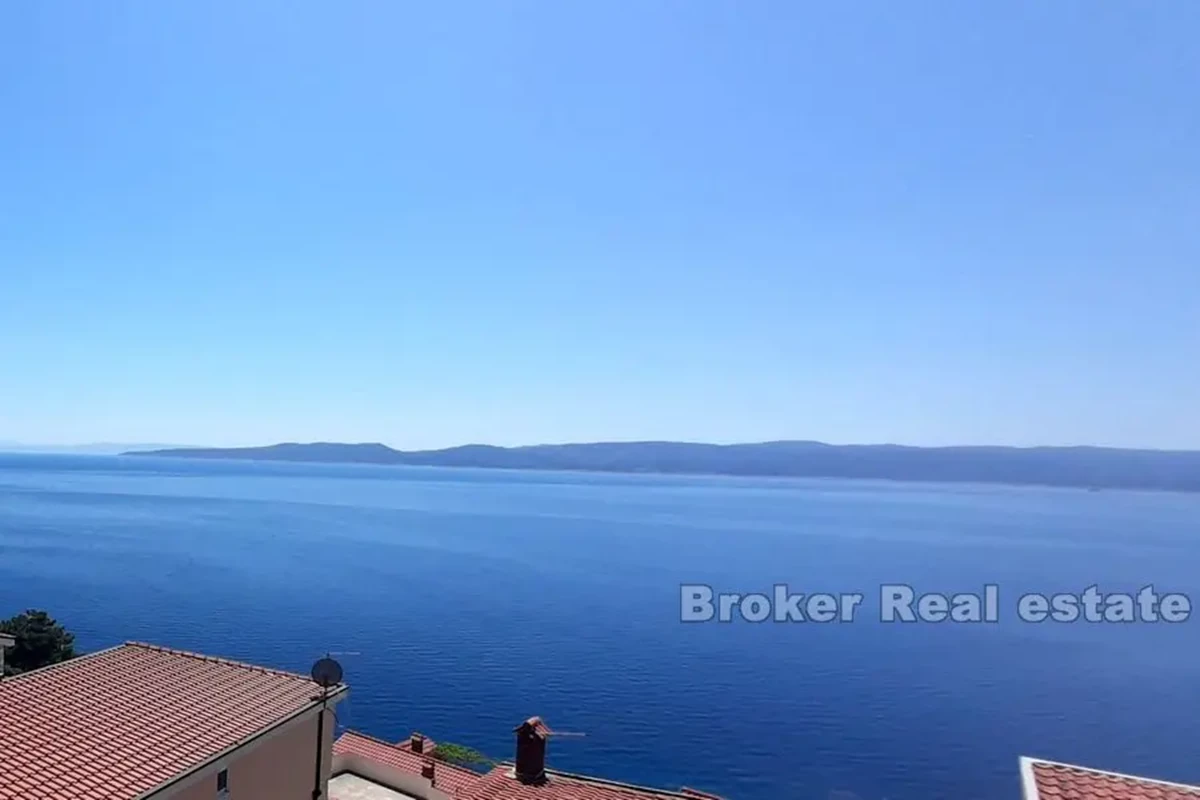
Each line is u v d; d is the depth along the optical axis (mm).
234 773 15438
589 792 18016
